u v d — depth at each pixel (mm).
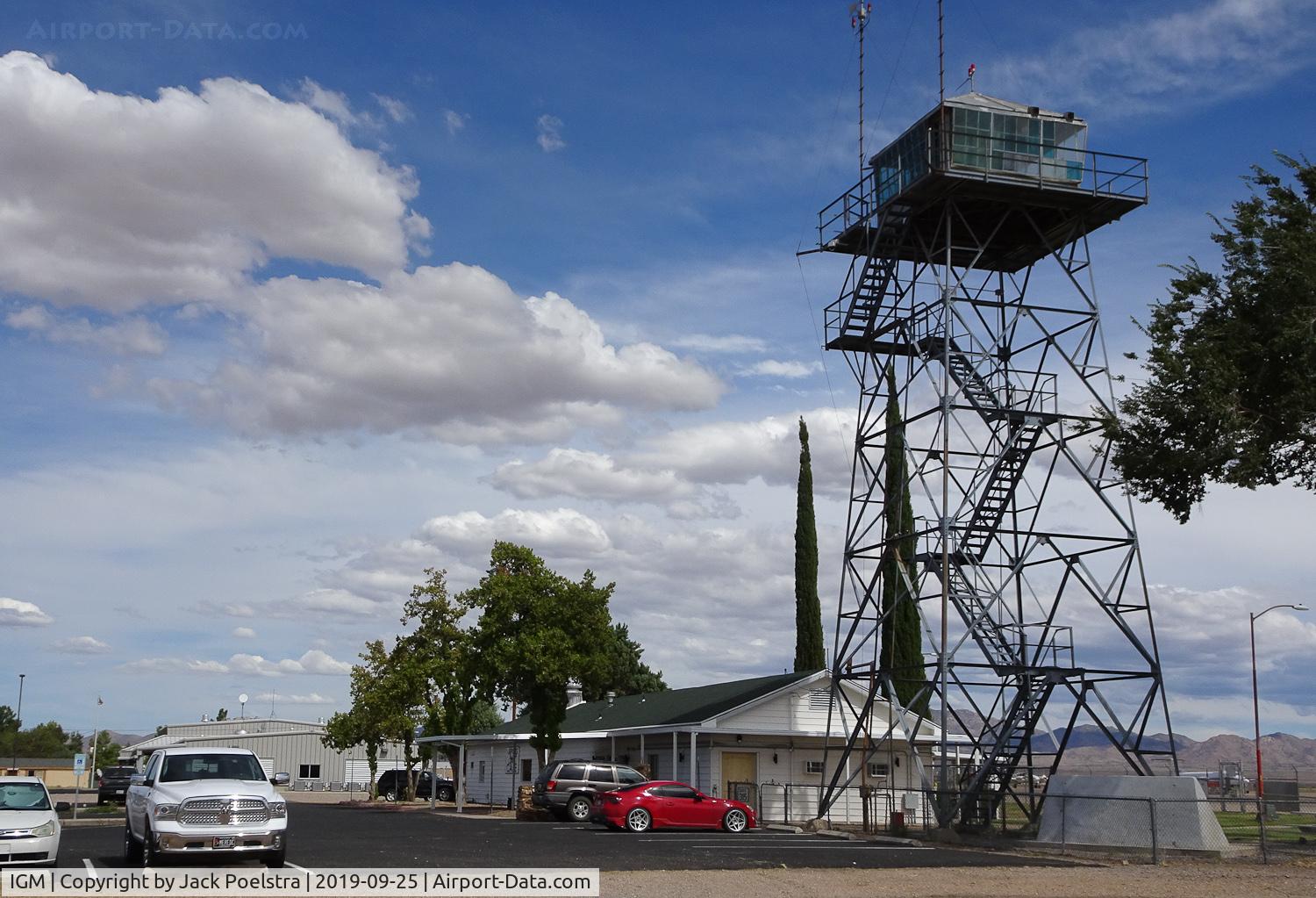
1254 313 28062
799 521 56406
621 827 34031
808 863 24297
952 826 31703
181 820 20453
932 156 33062
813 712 42281
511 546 49156
